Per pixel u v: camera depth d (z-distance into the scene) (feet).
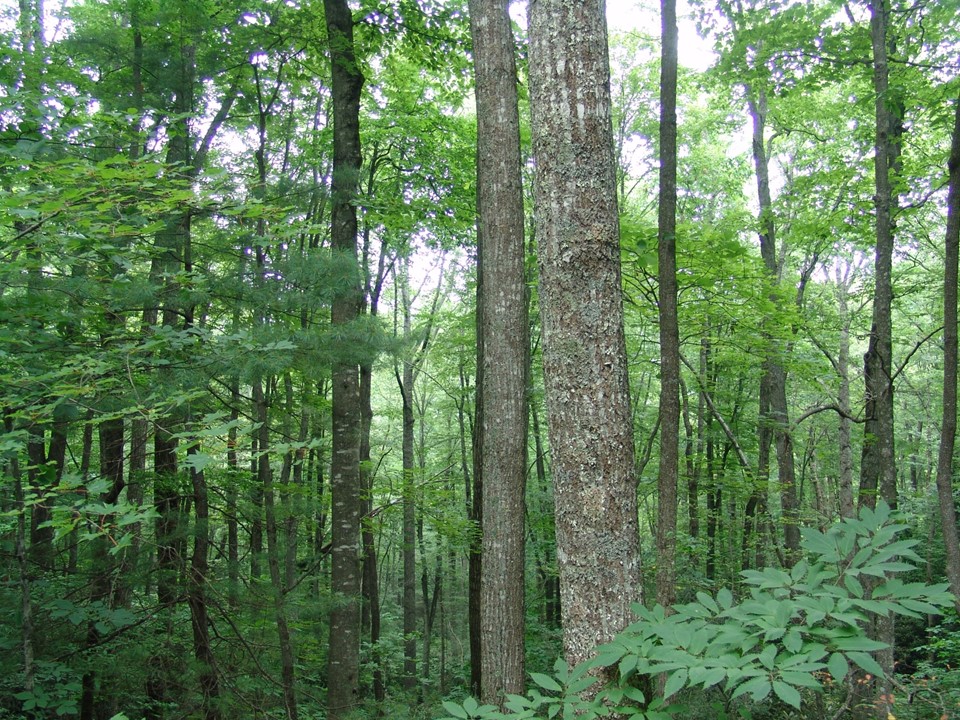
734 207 68.13
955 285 21.77
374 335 23.86
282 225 17.83
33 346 16.51
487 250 22.68
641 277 31.96
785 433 39.29
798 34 34.30
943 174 32.48
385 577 94.27
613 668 11.51
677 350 22.48
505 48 23.00
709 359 47.73
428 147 51.29
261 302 23.03
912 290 42.06
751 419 52.42
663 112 22.99
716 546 48.16
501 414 22.02
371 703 33.12
